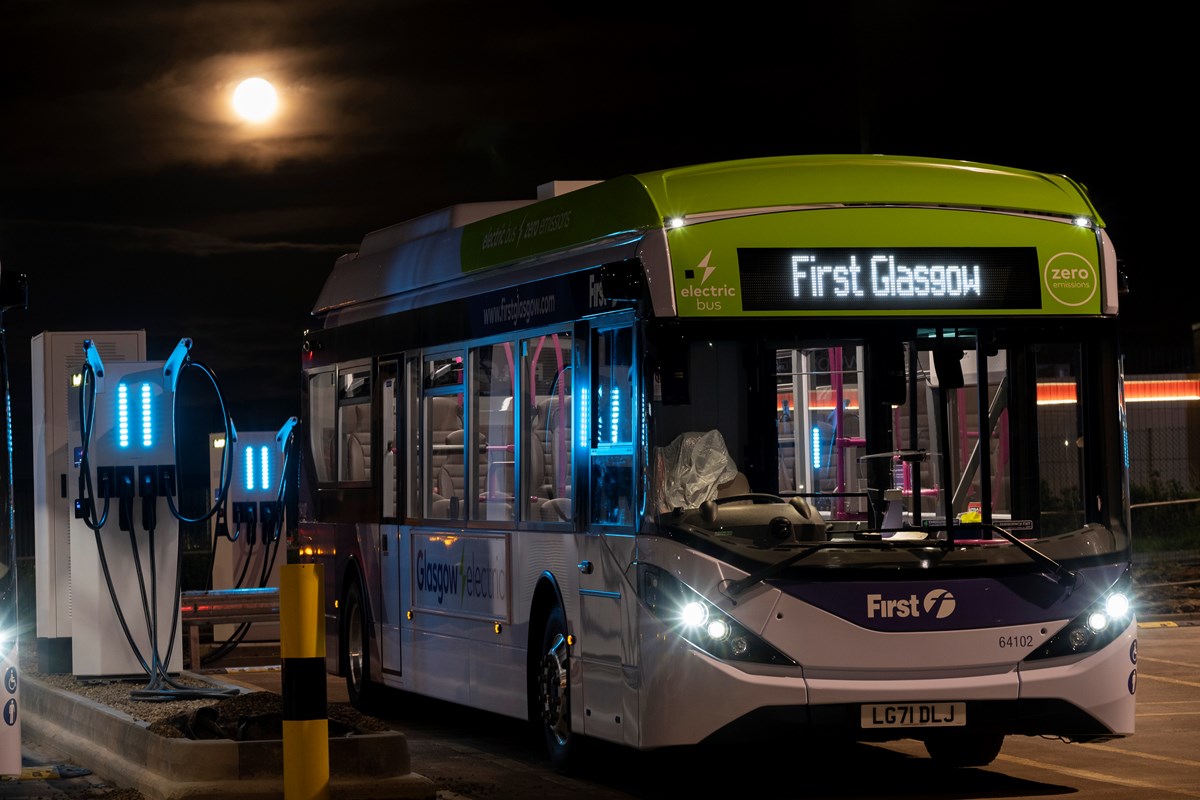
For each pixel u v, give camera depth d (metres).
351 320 18.88
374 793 11.55
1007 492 12.66
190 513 35.84
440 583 16.28
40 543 18.56
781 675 11.87
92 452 16.61
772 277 12.41
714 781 13.32
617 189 13.13
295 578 9.80
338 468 19.19
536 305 14.28
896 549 12.05
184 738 12.16
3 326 11.90
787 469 12.45
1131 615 12.48
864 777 13.47
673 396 12.20
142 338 18.80
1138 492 37.47
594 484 13.12
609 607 12.77
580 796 12.59
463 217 16.88
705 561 11.96
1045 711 12.16
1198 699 18.12
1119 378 12.77
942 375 12.50
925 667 11.98
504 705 14.90
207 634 25.67
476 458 15.52
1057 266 12.76
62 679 17.33
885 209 12.64
